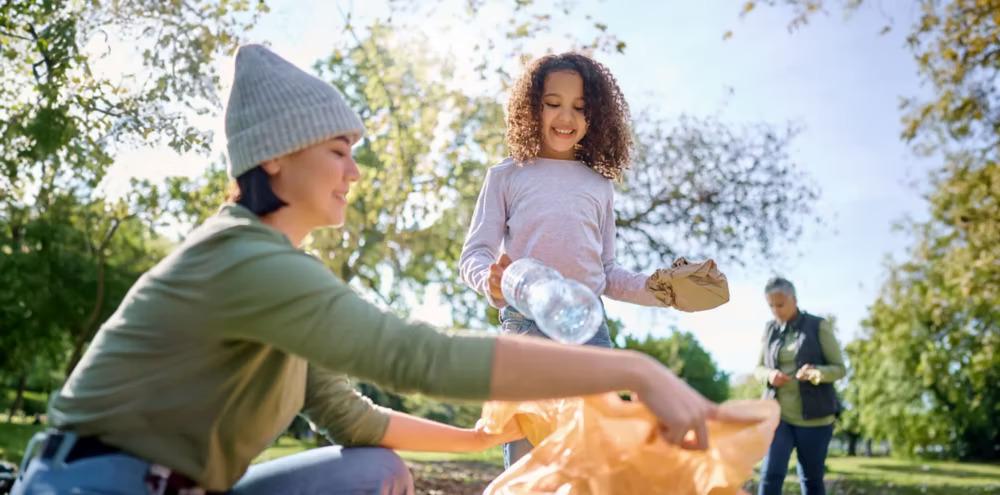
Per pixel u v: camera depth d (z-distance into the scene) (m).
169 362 1.60
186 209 13.18
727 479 1.61
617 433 1.68
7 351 20.83
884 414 34.97
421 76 9.87
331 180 1.79
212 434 1.64
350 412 2.04
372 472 1.86
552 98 2.96
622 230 12.36
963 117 11.62
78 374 1.65
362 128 1.85
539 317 1.74
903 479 14.17
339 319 1.51
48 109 5.63
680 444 1.53
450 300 13.87
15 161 6.17
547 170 2.96
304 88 1.77
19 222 15.73
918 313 24.75
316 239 11.29
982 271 15.59
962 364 27.95
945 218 16.17
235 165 1.78
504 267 2.08
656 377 1.50
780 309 5.36
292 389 1.83
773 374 5.22
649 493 1.65
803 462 5.23
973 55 10.42
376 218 11.10
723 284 2.39
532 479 1.74
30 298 19.19
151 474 1.59
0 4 5.61
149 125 5.65
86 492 1.52
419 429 2.11
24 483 1.59
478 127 10.36
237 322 1.55
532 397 1.50
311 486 1.85
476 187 10.52
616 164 3.10
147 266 22.53
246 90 1.78
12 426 23.92
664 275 2.40
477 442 2.15
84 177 6.71
